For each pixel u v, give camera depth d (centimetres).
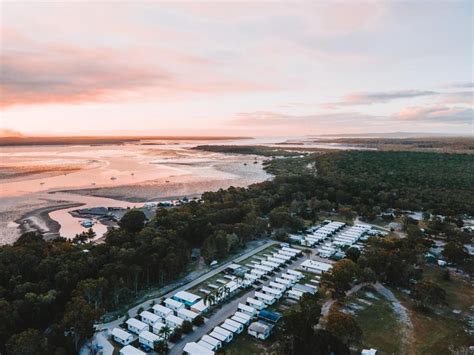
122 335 8431
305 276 12250
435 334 8762
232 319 9281
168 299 10281
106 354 7906
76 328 7862
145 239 13550
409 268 11288
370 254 12425
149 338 8344
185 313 9494
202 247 13638
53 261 10969
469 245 15012
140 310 9875
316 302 9588
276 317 9262
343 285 10281
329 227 17575
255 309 9719
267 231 17062
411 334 8750
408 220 17838
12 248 11600
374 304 10262
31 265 10919
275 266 12862
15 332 8119
